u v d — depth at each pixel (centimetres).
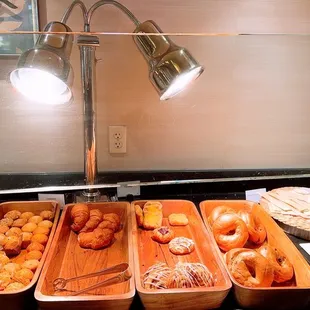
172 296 74
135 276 80
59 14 111
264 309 79
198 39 117
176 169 129
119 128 122
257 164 133
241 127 128
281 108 127
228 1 115
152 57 93
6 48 107
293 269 87
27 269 81
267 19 118
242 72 122
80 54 102
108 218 104
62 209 109
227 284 78
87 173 114
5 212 105
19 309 75
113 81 118
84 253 96
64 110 116
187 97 122
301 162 134
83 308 74
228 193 126
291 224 102
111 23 113
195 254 97
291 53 122
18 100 113
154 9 114
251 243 101
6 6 106
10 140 118
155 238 101
